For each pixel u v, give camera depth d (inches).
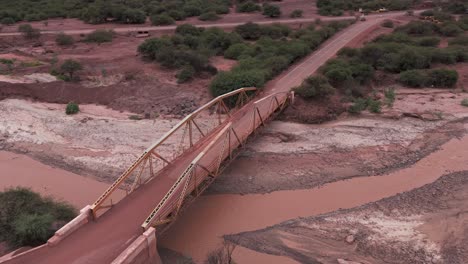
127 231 986.1
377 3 4793.3
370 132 1800.0
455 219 1203.2
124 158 1625.2
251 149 1660.9
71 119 1998.0
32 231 1006.4
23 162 1621.6
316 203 1327.5
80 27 3794.3
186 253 1104.2
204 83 2305.6
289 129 1831.9
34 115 2030.0
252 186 1421.0
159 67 2554.1
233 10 4763.8
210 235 1175.6
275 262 1066.7
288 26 3612.2
